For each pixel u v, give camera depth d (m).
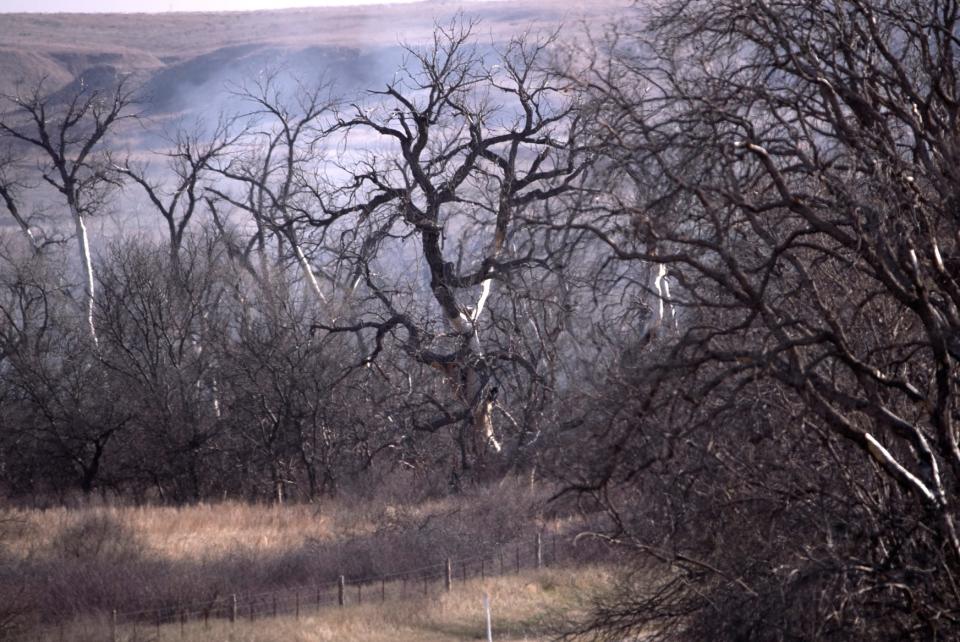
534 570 80.88
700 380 37.56
